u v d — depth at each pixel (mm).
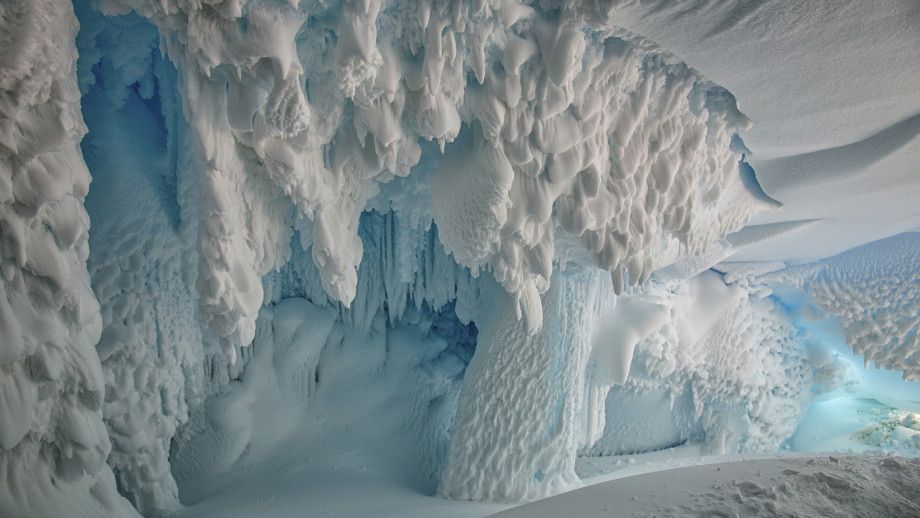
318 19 4535
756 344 9938
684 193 5969
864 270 9328
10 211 3992
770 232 8219
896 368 9320
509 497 7277
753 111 5449
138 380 6117
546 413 7363
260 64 4383
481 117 5152
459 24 4508
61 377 4562
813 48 4434
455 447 7438
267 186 5473
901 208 7527
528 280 6309
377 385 8523
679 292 9344
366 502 6773
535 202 5570
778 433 10320
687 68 5230
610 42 4957
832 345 10609
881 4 3926
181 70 4586
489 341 7539
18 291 4148
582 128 5320
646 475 4051
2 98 3734
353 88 4539
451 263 8391
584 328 7562
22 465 4430
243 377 7766
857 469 3754
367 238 8508
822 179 6586
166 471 6492
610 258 5984
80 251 4660
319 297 8547
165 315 6320
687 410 9656
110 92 6074
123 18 5352
